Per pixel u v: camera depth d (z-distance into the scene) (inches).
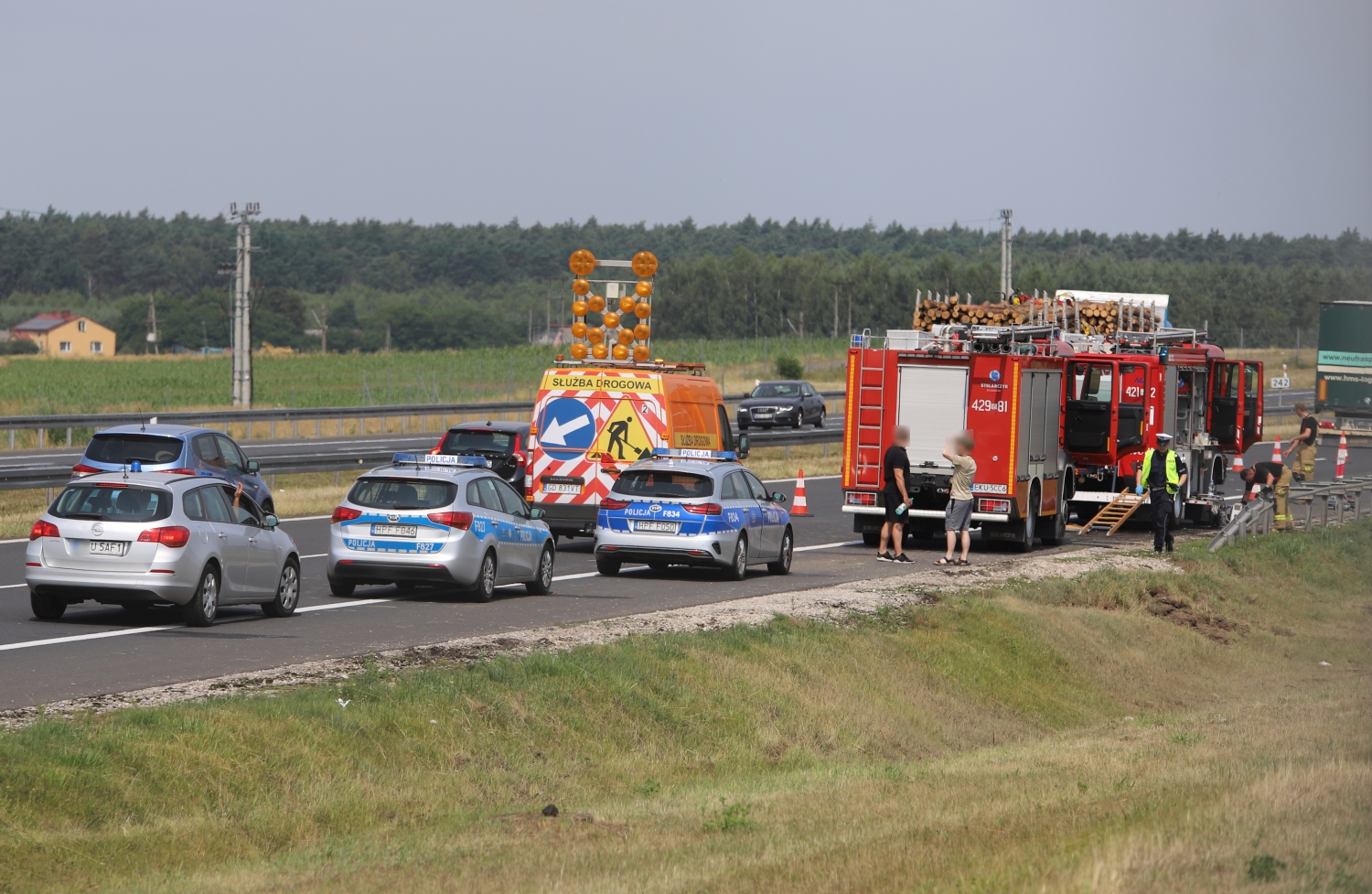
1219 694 1672.0
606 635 1305.4
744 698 1220.5
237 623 1355.8
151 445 1797.5
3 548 1993.1
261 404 5802.2
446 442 2309.3
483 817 858.1
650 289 2174.0
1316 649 1931.6
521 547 1620.3
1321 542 2481.5
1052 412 2252.7
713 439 2150.6
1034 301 2471.7
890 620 1552.7
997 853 673.0
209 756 853.8
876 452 2132.1
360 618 1414.9
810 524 2600.9
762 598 1600.6
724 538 1770.4
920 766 1077.8
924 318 2373.3
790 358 6766.7
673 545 1758.1
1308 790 764.6
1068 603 1849.2
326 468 2861.7
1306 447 3363.7
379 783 898.1
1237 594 2085.4
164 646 1194.6
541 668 1125.1
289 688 1007.0
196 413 4030.5
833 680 1328.7
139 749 832.9
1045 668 1579.7
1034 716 1454.2
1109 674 1636.3
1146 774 912.3
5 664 1093.8
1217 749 1026.1
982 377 2079.2
